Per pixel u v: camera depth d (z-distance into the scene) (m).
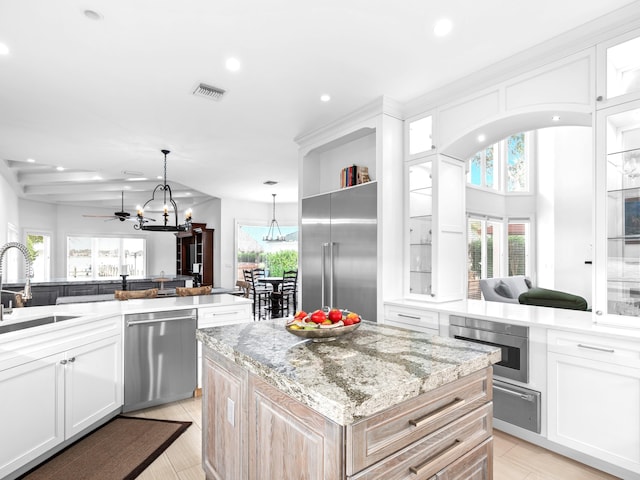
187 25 2.27
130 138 4.39
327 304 3.90
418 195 3.40
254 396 1.49
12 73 2.83
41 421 2.11
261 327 2.06
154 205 10.43
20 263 8.39
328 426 1.09
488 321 2.58
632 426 1.95
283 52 2.59
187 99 3.33
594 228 2.28
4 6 2.06
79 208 10.02
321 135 4.12
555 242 7.58
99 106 3.46
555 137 7.61
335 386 1.16
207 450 1.91
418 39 2.44
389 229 3.40
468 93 3.01
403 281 3.50
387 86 3.12
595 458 2.13
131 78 2.94
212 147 4.78
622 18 2.15
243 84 3.06
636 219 2.16
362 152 3.95
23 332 2.01
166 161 5.41
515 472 2.12
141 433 2.57
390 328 2.05
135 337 2.86
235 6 2.09
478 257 7.43
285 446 1.30
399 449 1.17
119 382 2.77
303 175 4.43
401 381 1.20
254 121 3.88
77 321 2.37
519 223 8.20
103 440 2.48
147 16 2.17
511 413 2.47
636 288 2.15
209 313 3.25
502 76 2.77
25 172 6.97
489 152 7.95
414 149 3.45
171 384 3.04
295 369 1.33
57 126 3.96
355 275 3.59
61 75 2.87
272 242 9.45
